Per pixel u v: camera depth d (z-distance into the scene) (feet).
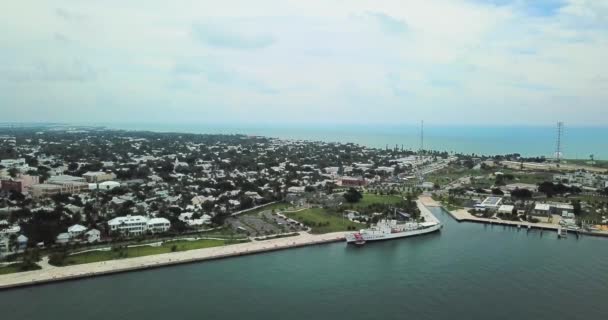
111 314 635.25
